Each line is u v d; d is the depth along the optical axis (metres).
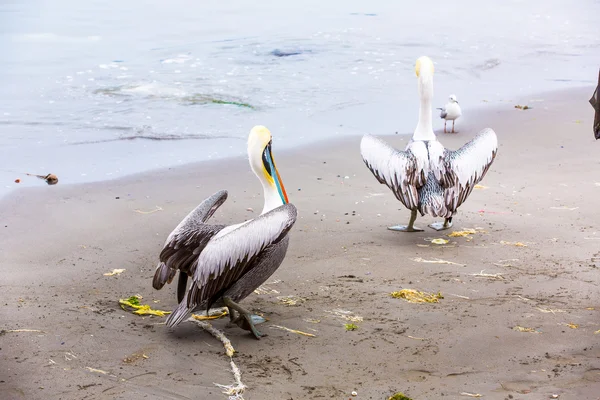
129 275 6.47
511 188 8.90
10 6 24.55
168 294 6.09
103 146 10.95
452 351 4.89
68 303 5.76
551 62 17.27
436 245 7.18
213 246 4.95
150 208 8.30
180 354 4.90
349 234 7.54
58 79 15.10
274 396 4.31
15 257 6.81
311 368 4.69
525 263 6.63
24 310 5.55
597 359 4.71
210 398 4.30
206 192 8.94
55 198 8.58
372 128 11.98
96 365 4.70
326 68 16.16
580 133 11.33
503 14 23.78
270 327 5.37
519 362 4.70
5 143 10.95
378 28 20.89
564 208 8.16
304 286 6.20
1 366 4.63
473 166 7.37
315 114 12.79
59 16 22.84
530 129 11.65
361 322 5.41
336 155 10.50
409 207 7.34
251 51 17.77
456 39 19.56
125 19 22.53
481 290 6.02
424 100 7.74
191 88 14.43
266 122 12.30
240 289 5.24
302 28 20.78
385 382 4.47
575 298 5.79
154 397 4.30
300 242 7.28
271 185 5.84
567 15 23.56
